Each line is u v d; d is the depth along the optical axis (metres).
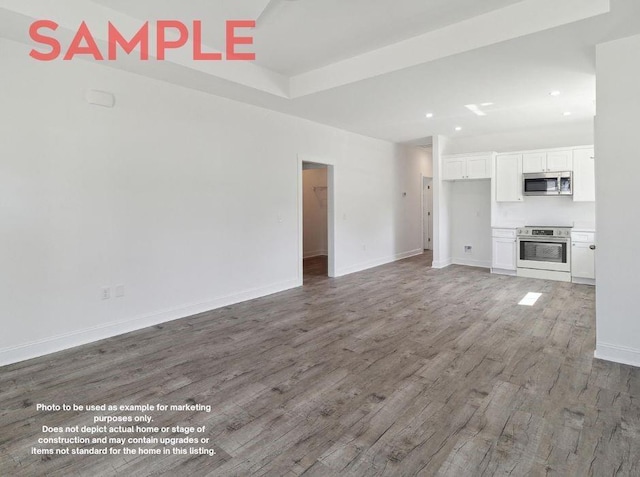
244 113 4.90
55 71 3.29
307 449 2.01
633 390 2.58
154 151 4.00
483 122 6.05
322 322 4.11
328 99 4.73
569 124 6.17
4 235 3.06
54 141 3.30
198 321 4.17
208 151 4.51
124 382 2.78
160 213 4.08
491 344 3.44
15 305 3.13
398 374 2.87
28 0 2.68
